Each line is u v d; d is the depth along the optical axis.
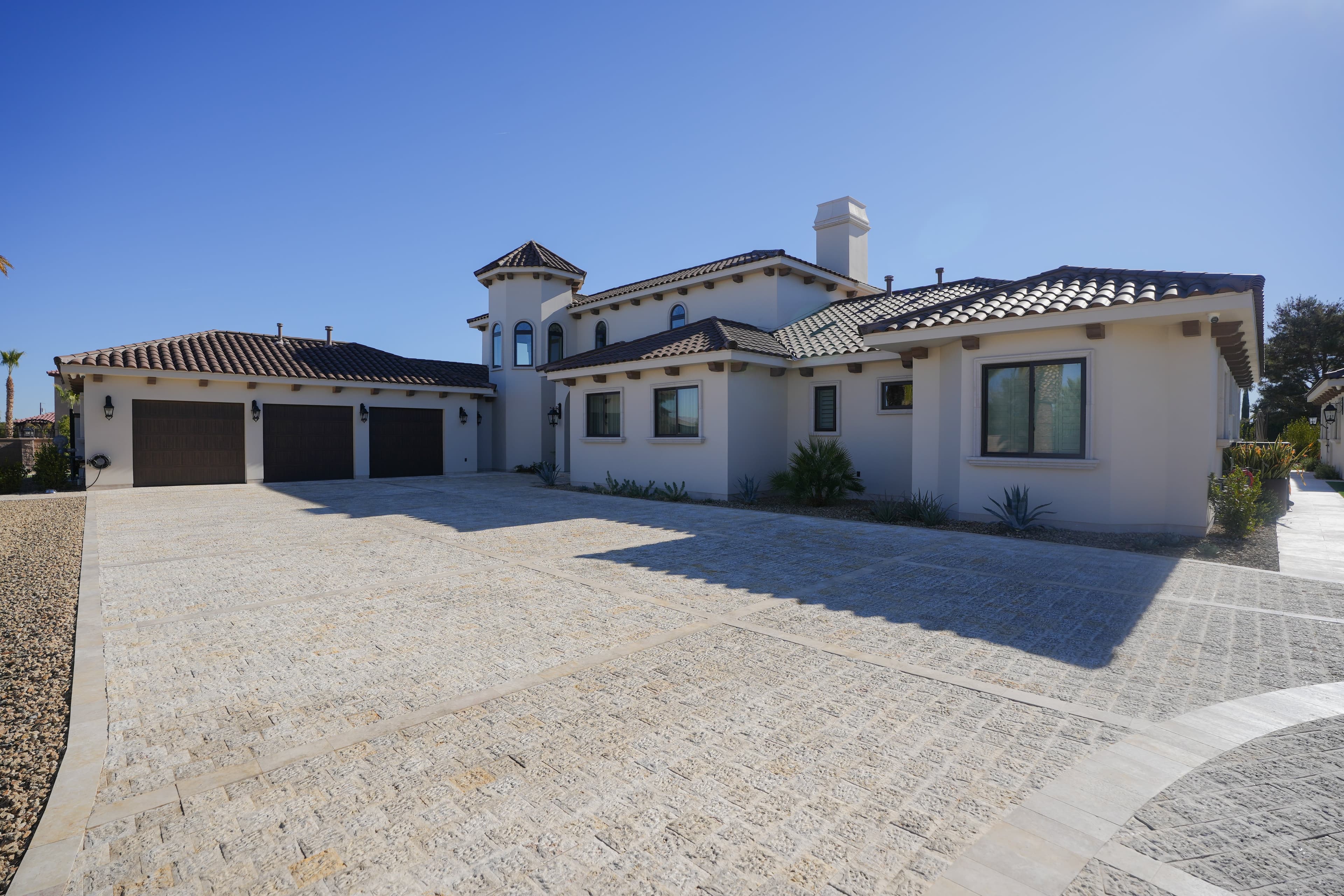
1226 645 4.67
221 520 11.07
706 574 6.91
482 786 2.83
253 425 18.08
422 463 21.23
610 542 8.80
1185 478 8.95
